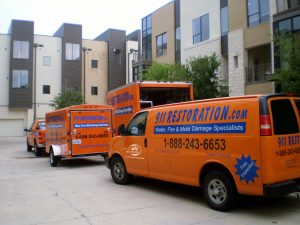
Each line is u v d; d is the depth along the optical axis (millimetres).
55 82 46969
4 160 18047
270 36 19109
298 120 6930
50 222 6613
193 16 27672
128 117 13844
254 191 6363
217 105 7191
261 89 20906
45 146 18484
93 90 49344
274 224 6207
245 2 22266
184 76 19766
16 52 44656
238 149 6633
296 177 6660
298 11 17828
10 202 8320
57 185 10391
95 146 14508
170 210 7262
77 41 47844
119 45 50875
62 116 14570
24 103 44719
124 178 10055
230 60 23125
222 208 6957
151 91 14727
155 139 8695
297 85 11195
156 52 34250
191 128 7676
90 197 8641
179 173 7965
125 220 6629
